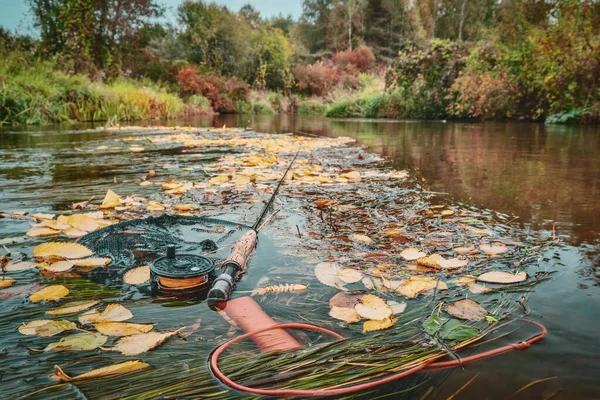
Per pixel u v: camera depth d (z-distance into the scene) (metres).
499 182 3.53
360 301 1.40
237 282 1.55
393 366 1.04
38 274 1.62
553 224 2.31
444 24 32.62
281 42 30.67
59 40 16.81
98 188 3.26
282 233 2.16
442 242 2.04
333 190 3.24
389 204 2.80
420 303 1.41
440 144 6.59
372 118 16.42
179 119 15.09
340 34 40.31
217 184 3.41
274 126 11.65
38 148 5.93
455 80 13.03
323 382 0.98
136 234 2.06
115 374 1.00
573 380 0.98
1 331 1.20
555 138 7.19
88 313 1.31
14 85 10.92
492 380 0.99
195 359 1.07
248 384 0.97
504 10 13.83
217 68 26.17
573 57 10.19
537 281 1.56
